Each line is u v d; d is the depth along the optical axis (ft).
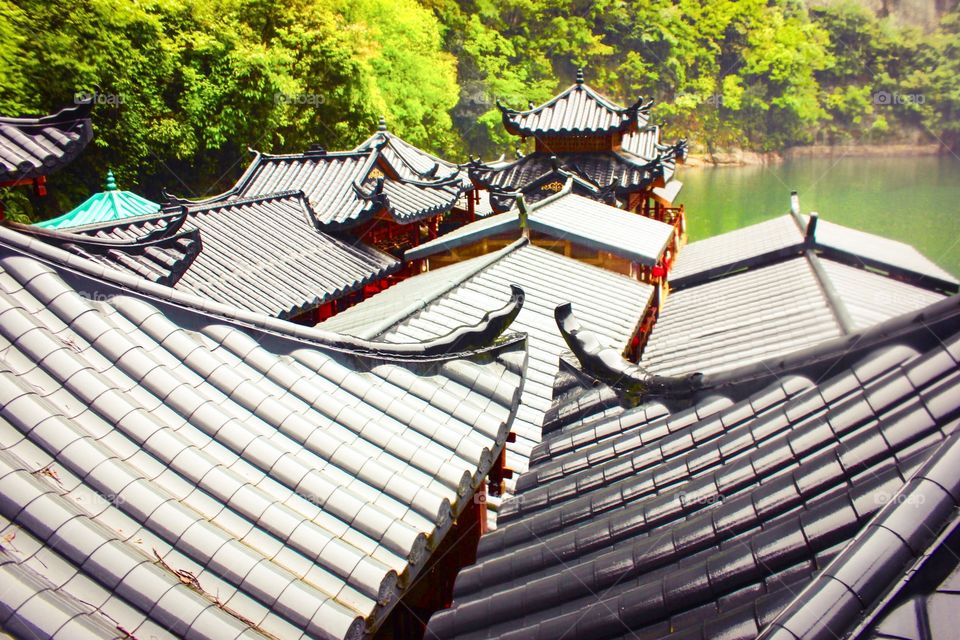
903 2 359.25
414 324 47.16
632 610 15.37
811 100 335.06
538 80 291.58
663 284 85.20
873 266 68.39
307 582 17.19
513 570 19.40
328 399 22.62
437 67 212.02
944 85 336.08
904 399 16.92
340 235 86.22
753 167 325.21
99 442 18.21
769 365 22.02
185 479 18.38
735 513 16.56
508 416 24.99
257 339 23.45
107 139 116.67
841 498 14.39
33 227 22.81
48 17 104.27
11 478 15.96
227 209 79.15
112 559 15.55
